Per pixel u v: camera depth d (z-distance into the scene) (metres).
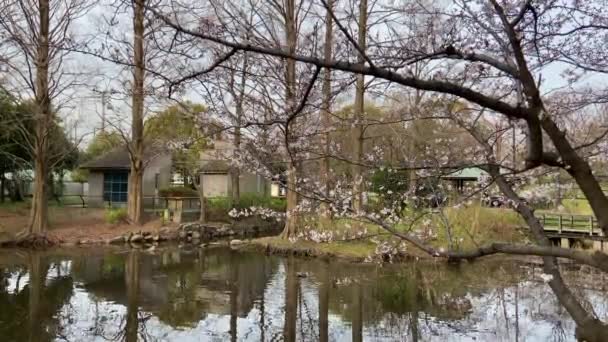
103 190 25.61
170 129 17.94
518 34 2.61
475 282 11.52
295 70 3.58
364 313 9.09
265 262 14.30
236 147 4.91
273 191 30.72
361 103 10.45
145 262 14.38
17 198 24.81
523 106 2.19
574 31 3.13
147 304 9.70
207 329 8.18
